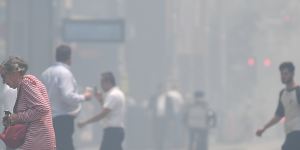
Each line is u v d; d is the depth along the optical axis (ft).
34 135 64.08
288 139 86.48
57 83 89.86
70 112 90.74
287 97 86.74
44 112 63.72
